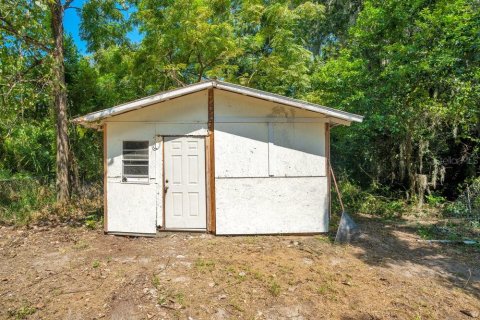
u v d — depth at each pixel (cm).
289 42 1286
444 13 817
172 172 662
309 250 573
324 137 668
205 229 662
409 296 421
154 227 648
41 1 683
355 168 1242
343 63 1058
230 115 656
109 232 663
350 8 1370
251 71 1375
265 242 613
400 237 684
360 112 963
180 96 654
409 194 1057
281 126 661
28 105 808
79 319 361
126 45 1272
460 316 382
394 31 957
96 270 477
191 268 484
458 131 1029
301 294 418
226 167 655
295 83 1256
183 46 1165
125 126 661
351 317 374
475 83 828
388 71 910
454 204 945
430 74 855
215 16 1219
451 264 535
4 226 727
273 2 1297
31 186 1075
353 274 482
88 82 1274
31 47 783
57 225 735
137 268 482
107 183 666
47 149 1362
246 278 454
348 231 637
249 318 369
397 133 999
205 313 374
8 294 410
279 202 659
